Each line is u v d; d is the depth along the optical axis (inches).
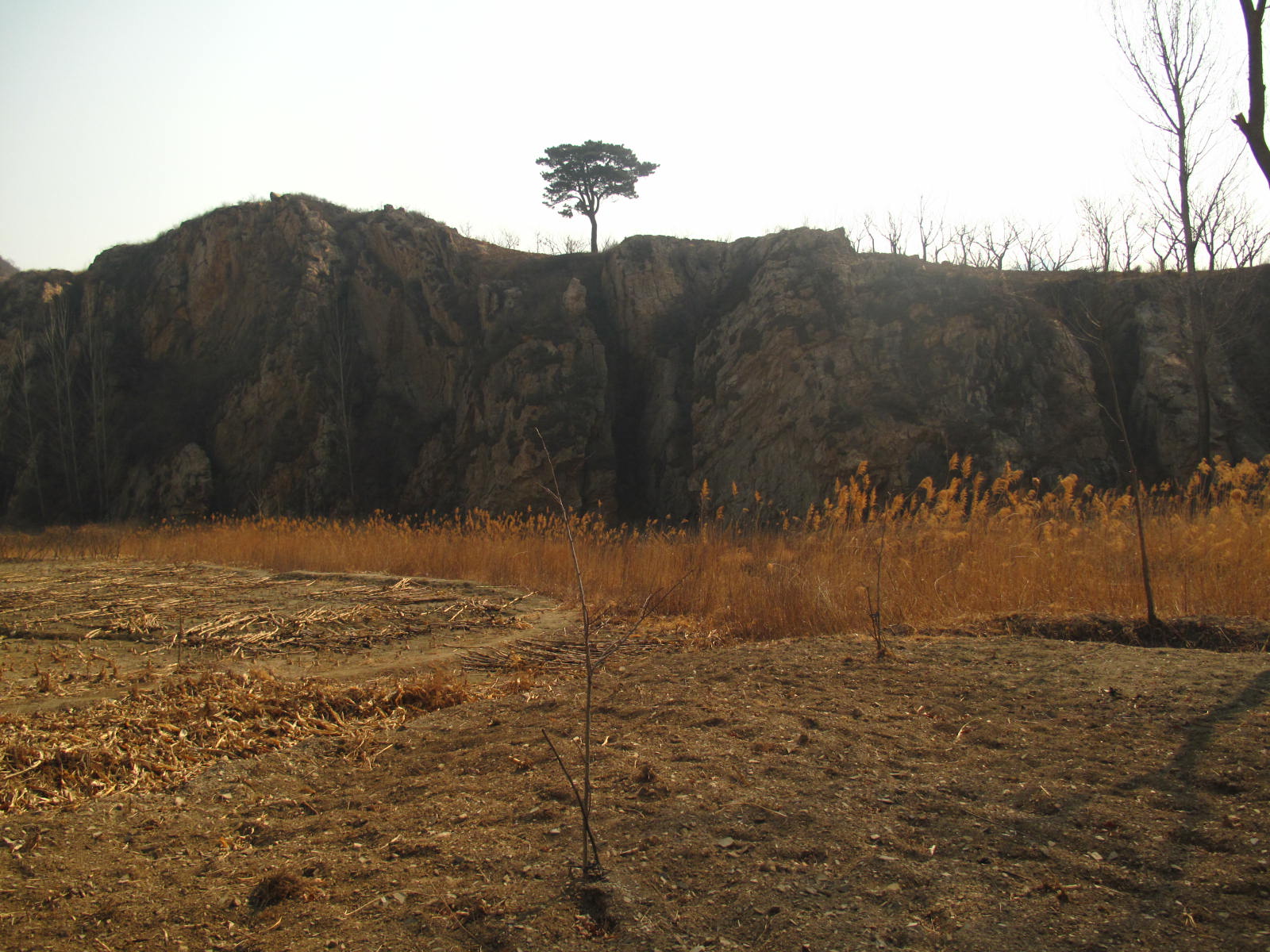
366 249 1483.8
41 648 328.2
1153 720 172.7
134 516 1352.1
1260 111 235.0
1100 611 294.2
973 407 971.9
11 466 1444.4
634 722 189.5
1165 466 921.5
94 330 1523.1
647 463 1236.5
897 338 1038.4
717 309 1268.5
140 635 349.1
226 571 568.4
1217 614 278.1
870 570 360.8
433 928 112.1
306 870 132.0
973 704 191.9
